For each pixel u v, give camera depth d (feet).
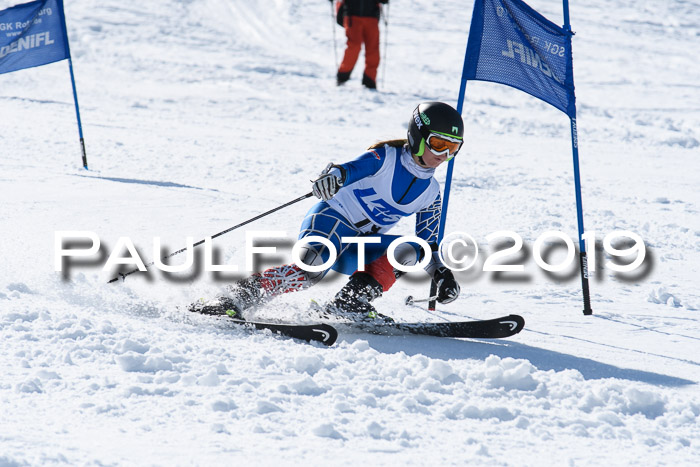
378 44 138.62
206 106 114.52
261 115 109.91
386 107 122.11
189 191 60.34
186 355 26.53
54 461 18.17
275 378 25.07
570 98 36.73
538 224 57.72
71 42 162.91
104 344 26.91
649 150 99.81
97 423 20.67
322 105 120.37
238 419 21.57
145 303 33.91
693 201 70.85
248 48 177.58
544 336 33.78
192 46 172.35
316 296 37.68
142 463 18.52
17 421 20.38
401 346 31.04
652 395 24.71
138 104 113.09
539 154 93.61
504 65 38.22
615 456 20.77
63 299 33.60
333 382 24.95
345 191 33.40
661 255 50.62
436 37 197.67
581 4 246.27
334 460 19.40
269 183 68.08
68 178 62.90
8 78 128.36
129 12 203.72
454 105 125.29
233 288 32.50
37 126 90.94
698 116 123.95
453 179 74.84
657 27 223.92
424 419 22.65
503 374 26.27
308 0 239.71
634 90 148.25
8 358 25.17
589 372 28.78
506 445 21.16
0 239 43.75
